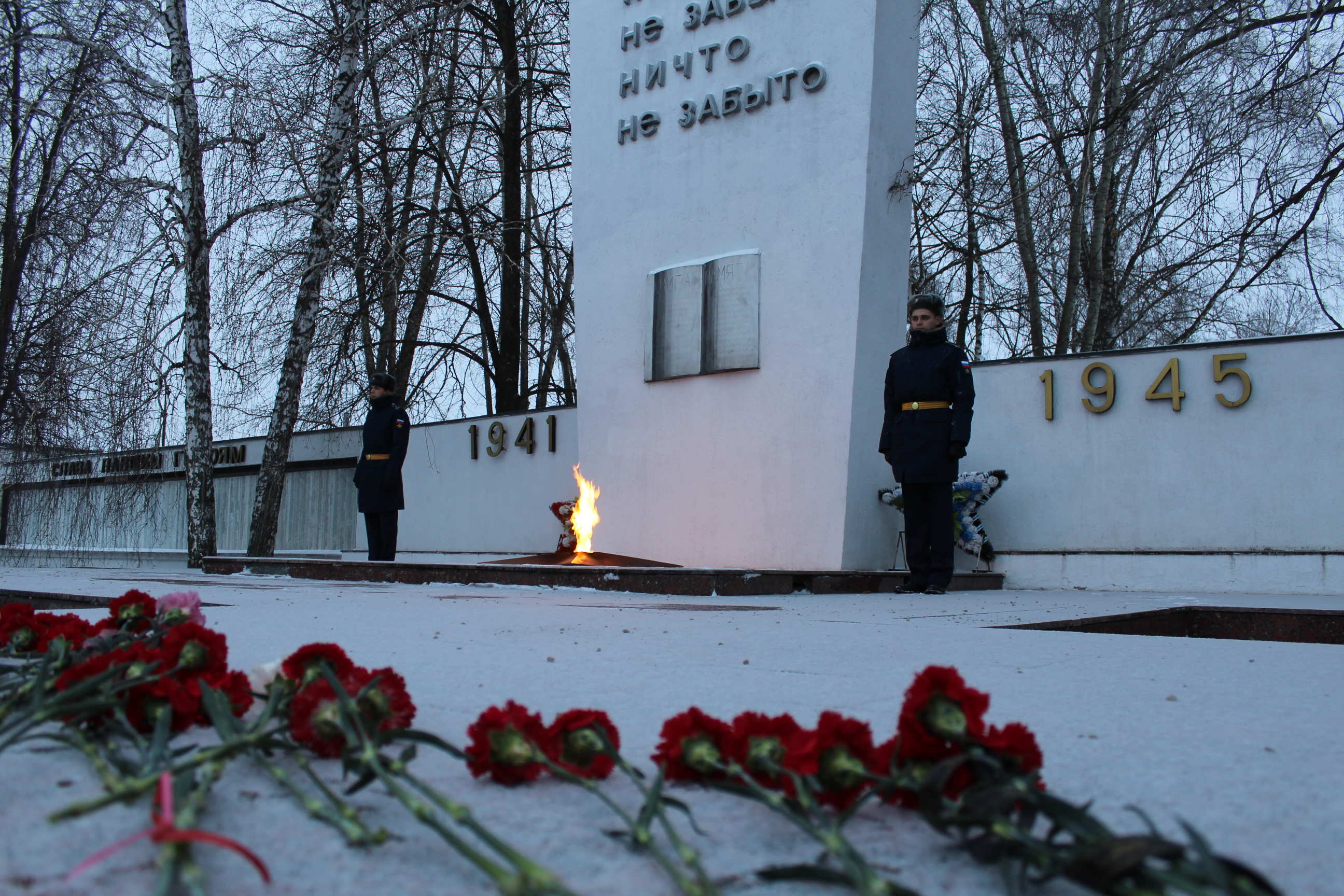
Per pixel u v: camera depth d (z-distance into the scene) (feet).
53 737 4.37
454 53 49.06
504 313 59.36
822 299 29.99
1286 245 35.24
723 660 9.93
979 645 11.98
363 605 17.71
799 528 29.99
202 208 40.55
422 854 3.58
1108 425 30.07
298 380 40.55
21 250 43.57
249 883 3.23
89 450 44.27
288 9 44.65
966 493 30.17
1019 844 3.07
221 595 20.52
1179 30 31.76
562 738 4.52
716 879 3.39
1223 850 3.90
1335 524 26.81
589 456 35.45
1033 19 38.34
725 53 32.60
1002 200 48.49
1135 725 6.67
